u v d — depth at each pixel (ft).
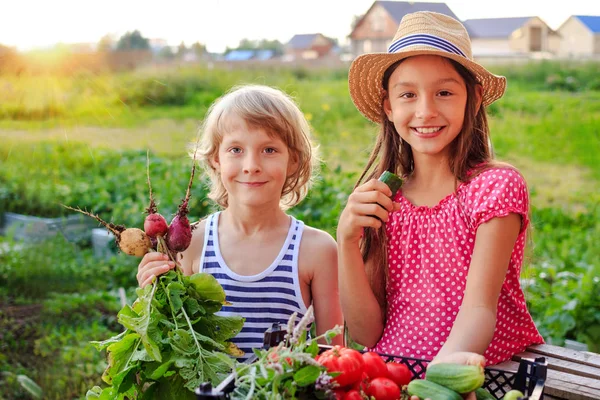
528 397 5.35
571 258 18.48
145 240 6.71
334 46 133.59
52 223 22.47
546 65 71.92
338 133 48.98
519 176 6.57
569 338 12.89
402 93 6.81
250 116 7.55
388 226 7.20
